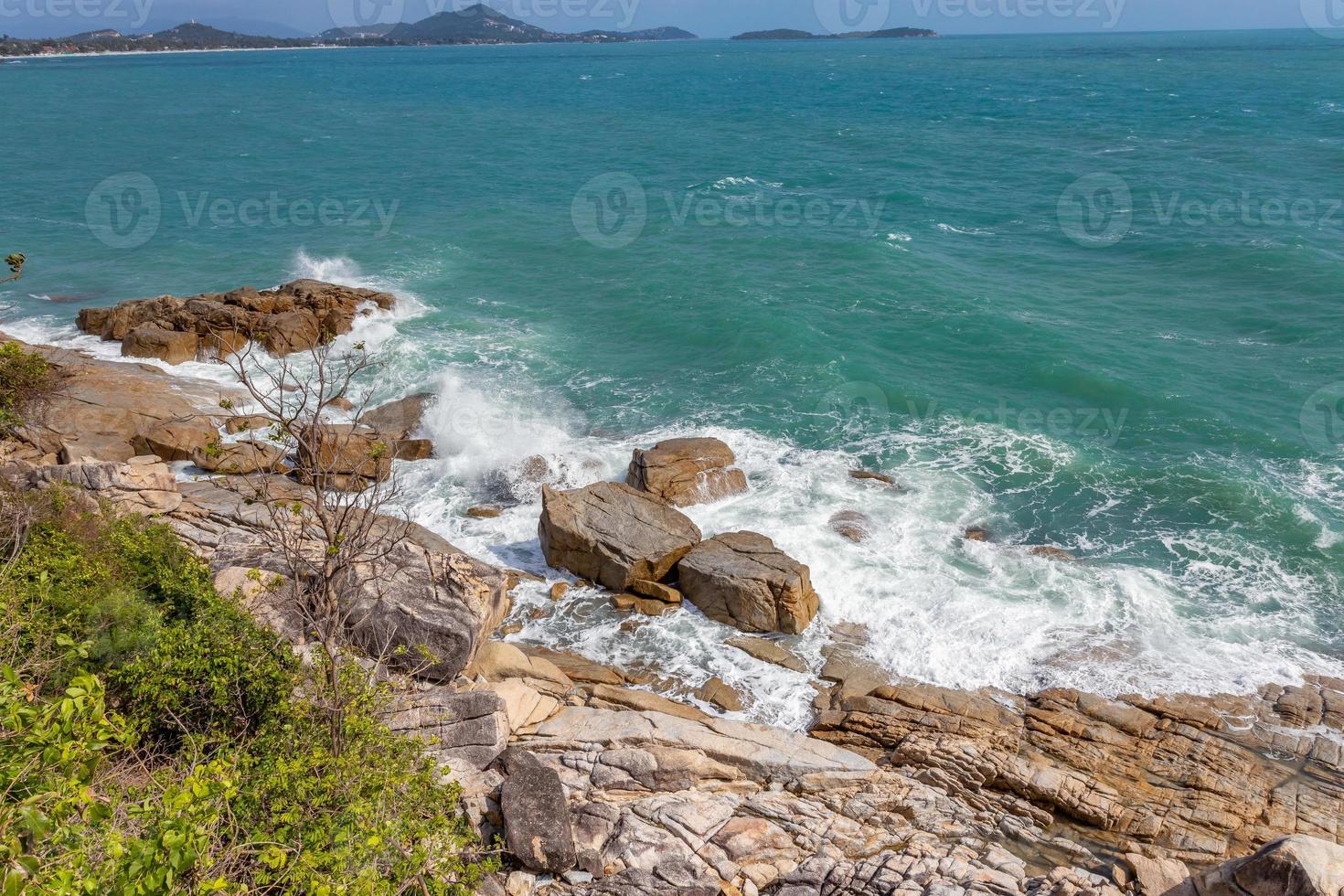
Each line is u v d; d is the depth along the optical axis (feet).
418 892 35.73
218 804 33.42
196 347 109.40
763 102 410.11
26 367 84.53
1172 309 122.42
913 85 491.31
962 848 46.03
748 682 60.03
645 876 42.04
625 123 336.70
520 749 49.16
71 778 27.02
